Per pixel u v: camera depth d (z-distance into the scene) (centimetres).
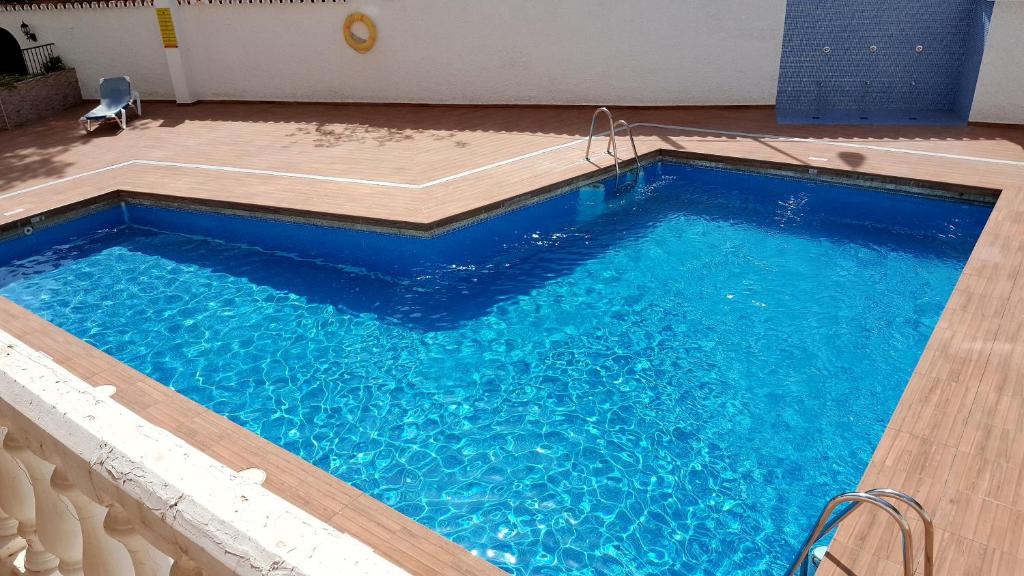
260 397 595
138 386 508
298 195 896
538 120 1248
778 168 968
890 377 603
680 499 479
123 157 1120
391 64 1384
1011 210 778
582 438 539
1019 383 485
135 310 739
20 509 167
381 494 487
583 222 944
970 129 1095
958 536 363
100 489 119
